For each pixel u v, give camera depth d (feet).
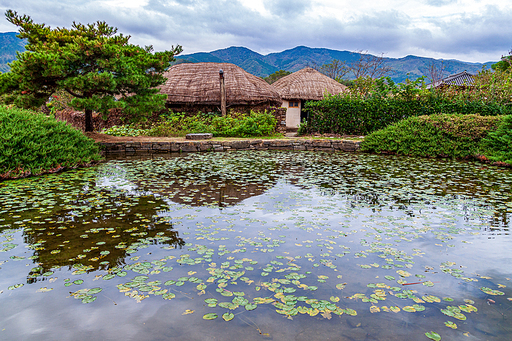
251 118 45.03
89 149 27.09
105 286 7.73
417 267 8.87
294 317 6.53
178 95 50.26
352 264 9.02
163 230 11.57
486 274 8.49
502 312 6.77
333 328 6.18
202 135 41.22
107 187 18.28
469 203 15.46
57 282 7.91
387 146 36.11
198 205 14.92
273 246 10.25
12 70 28.86
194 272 8.43
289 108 67.67
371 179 21.45
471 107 40.83
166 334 5.97
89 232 11.29
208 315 6.55
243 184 19.54
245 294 7.39
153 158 31.17
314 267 8.79
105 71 29.27
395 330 6.14
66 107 59.16
